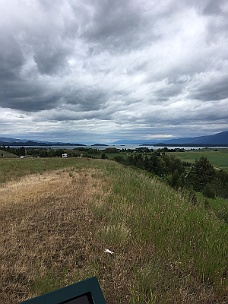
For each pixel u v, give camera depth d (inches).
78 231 200.1
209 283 140.3
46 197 322.3
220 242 181.8
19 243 174.9
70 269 146.4
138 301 117.6
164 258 158.6
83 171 743.1
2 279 133.8
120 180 492.7
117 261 154.3
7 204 286.8
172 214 236.5
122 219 228.7
